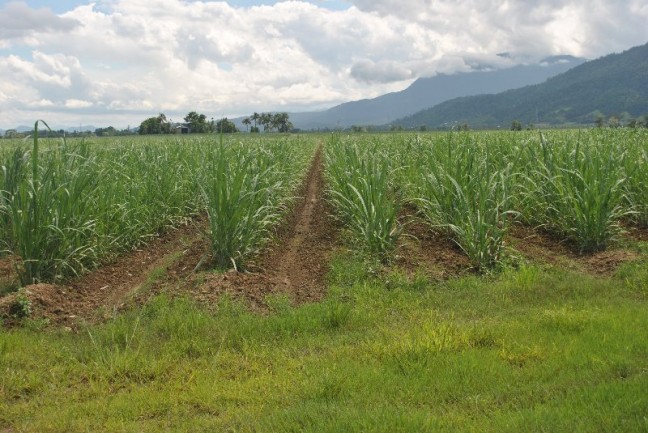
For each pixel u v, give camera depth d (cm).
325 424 382
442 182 962
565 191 904
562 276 729
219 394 448
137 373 490
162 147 1597
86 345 550
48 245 720
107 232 873
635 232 947
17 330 584
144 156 1319
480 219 766
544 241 920
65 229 725
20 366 506
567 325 550
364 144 1870
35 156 688
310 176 2067
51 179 741
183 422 411
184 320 591
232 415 416
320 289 734
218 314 629
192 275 752
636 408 381
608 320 555
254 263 835
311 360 508
